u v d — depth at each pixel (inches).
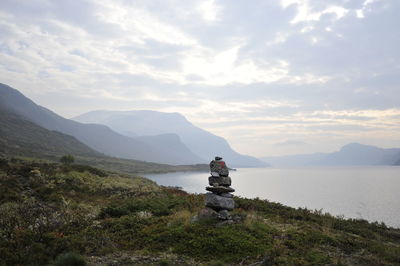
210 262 423.8
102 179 1365.7
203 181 5187.0
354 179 6008.9
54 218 616.4
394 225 1422.2
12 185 983.0
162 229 552.4
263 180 6171.3
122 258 441.7
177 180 5403.5
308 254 454.9
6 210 675.4
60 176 1227.2
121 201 938.7
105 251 466.0
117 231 576.4
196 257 446.6
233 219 602.2
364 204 2279.8
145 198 997.8
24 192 952.9
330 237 547.8
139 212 742.5
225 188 617.9
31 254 426.3
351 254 485.1
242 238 498.0
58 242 476.4
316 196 2908.5
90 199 993.5
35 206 767.7
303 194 3120.1
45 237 494.3
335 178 6501.0
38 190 991.6
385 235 693.3
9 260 405.7
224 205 600.4
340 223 730.2
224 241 484.4
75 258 397.4
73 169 1451.8
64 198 912.3
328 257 446.6
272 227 590.2
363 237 634.2
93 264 413.4
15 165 1288.1
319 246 503.8
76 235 518.3
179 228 543.8
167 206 844.0
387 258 475.2
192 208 782.5
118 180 1467.8
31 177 1142.3
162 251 473.7
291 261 418.9
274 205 867.4
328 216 808.9
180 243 491.2
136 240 515.5
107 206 805.9
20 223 562.6
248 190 3671.3
